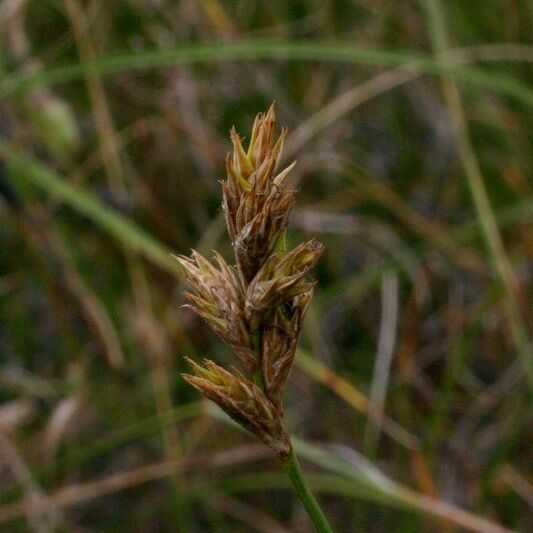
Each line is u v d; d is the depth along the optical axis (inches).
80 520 15.6
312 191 16.9
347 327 16.6
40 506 13.6
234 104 17.0
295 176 16.1
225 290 6.0
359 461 12.1
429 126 17.4
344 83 17.2
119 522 15.4
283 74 17.3
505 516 14.4
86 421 15.9
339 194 16.4
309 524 15.5
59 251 14.8
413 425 15.7
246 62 17.1
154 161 16.6
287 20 17.4
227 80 17.0
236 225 6.0
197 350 15.9
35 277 15.7
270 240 5.9
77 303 15.4
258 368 6.0
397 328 16.2
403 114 17.5
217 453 14.2
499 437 15.4
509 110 16.6
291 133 16.8
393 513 15.1
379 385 13.8
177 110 16.4
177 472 13.9
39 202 14.7
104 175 16.2
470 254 15.5
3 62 14.4
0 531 14.4
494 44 16.9
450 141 17.1
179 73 16.5
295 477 6.1
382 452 16.0
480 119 16.7
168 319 15.1
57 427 14.5
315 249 6.0
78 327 15.9
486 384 16.2
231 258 15.7
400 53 12.2
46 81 13.4
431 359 16.1
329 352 16.0
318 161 16.3
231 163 6.0
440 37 12.7
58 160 15.3
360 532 14.5
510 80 12.3
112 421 15.1
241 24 17.3
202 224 16.4
